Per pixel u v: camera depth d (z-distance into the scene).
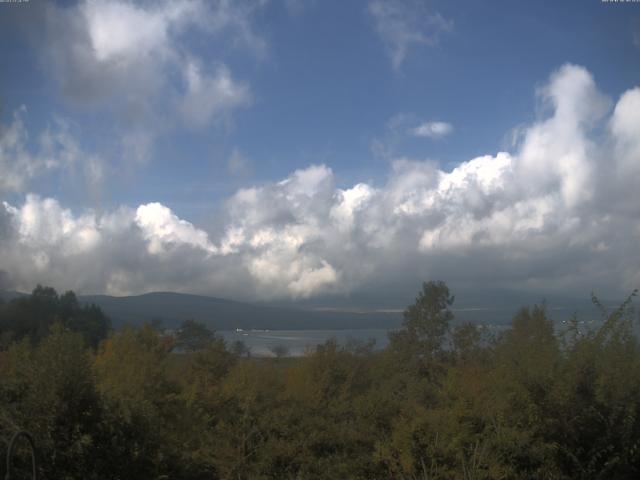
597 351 9.32
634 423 8.88
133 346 11.52
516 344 10.64
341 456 12.18
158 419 8.89
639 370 9.05
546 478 8.70
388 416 13.17
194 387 12.72
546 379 9.09
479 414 9.80
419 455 9.43
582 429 8.88
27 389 7.54
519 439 8.84
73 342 7.98
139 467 7.89
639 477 8.91
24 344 9.33
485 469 8.80
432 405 14.76
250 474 11.83
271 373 17.64
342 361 18.95
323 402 15.95
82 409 7.64
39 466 7.06
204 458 11.27
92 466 7.38
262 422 12.72
